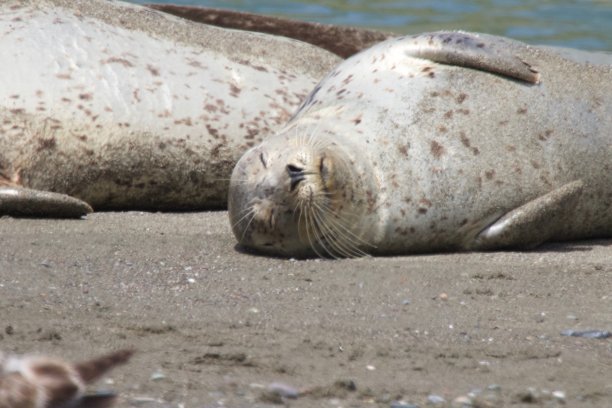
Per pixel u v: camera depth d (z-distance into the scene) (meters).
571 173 33.00
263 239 30.00
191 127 37.09
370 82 33.88
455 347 21.75
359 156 30.94
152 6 44.84
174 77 37.72
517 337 22.59
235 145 37.66
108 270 26.73
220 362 20.06
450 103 32.78
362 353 21.09
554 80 34.09
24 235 29.95
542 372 20.39
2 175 34.91
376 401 18.50
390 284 26.78
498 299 25.75
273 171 29.89
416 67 33.91
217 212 37.28
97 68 36.72
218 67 38.94
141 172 36.50
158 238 30.92
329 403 18.28
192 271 27.31
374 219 30.67
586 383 19.86
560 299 25.91
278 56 40.69
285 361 20.36
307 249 30.22
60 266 26.70
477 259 30.58
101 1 39.28
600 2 76.12
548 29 66.62
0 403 11.77
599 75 34.91
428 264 29.44
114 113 36.19
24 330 21.33
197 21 45.00
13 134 35.00
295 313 23.91
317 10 70.69
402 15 69.94
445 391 19.12
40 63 36.16
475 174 31.84
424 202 31.27
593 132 33.62
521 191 32.19
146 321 22.53
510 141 32.56
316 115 32.94
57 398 11.94
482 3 74.56
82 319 22.47
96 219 33.97
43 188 35.41
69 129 35.53
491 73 33.62
